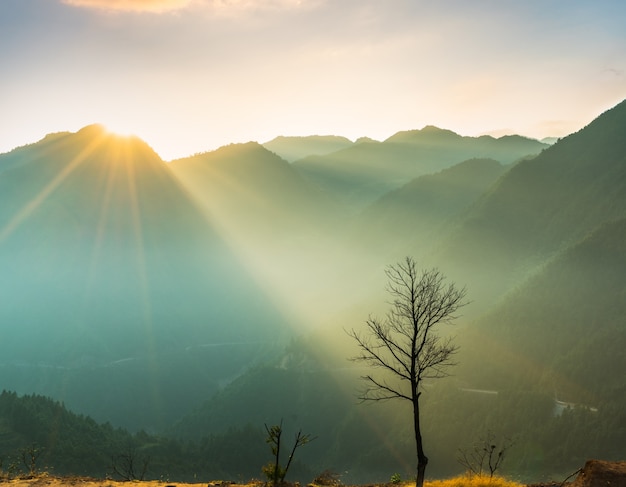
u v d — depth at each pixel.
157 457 168.12
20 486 22.64
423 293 23.23
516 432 165.25
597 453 147.75
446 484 23.48
